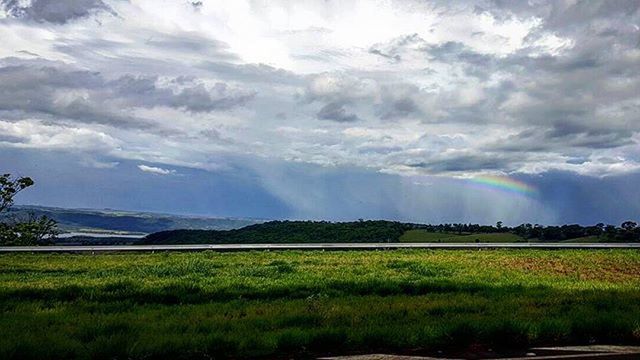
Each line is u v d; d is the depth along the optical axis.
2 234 68.44
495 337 10.95
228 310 14.80
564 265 32.81
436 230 87.00
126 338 10.26
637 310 13.98
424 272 27.30
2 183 68.25
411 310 14.32
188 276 24.89
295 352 10.25
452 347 10.66
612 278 27.33
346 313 13.80
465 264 32.16
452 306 14.90
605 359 9.68
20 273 26.53
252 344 10.29
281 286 20.80
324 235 76.94
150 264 31.03
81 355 9.55
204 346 9.99
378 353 10.23
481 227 87.38
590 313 13.38
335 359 9.76
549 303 15.62
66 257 35.72
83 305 15.93
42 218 72.12
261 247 43.34
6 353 9.20
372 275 25.78
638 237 75.00
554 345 10.88
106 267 29.39
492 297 17.55
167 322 12.61
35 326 12.12
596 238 76.75
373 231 80.06
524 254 39.75
